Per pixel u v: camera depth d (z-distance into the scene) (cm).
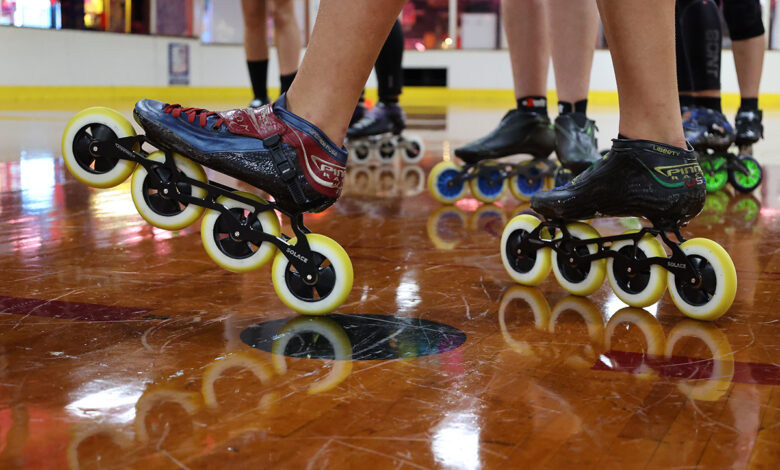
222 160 115
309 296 116
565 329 112
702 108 264
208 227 119
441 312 120
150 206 122
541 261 135
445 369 93
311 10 1342
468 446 72
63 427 74
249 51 351
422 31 1363
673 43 121
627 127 125
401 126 360
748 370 95
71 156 122
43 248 157
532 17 235
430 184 240
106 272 139
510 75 1359
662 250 122
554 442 73
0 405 79
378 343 103
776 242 177
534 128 242
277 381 88
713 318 116
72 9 1134
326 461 68
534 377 91
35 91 1083
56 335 103
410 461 68
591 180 126
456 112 948
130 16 1222
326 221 202
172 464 67
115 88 1205
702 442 73
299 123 114
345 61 113
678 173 122
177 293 126
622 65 122
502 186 247
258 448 70
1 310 114
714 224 203
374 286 134
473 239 181
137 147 122
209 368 91
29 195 227
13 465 66
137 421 76
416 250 167
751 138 290
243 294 126
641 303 123
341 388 86
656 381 90
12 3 1056
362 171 333
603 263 129
